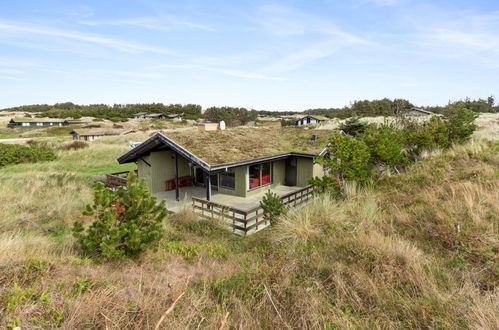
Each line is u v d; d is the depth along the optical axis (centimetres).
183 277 541
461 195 758
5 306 365
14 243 574
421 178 977
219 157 1211
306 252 590
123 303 411
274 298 452
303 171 1589
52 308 369
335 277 474
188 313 405
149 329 368
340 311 407
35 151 2370
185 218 983
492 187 770
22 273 457
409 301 416
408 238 616
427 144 1327
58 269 498
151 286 467
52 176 1623
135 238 582
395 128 1563
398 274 475
